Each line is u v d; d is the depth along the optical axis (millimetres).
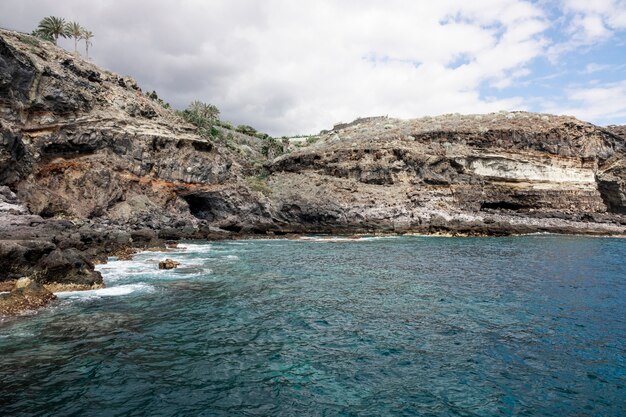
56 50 61594
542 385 11172
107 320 15922
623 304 19938
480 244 49688
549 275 28078
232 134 120000
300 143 133125
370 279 26141
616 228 66250
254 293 21500
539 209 72375
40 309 17047
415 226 64812
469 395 10547
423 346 14000
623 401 10352
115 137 54344
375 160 78062
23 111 47000
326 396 10336
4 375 10883
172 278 25016
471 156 74312
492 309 18859
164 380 11000
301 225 66375
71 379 10797
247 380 11148
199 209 65500
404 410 9727
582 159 76000
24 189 41062
